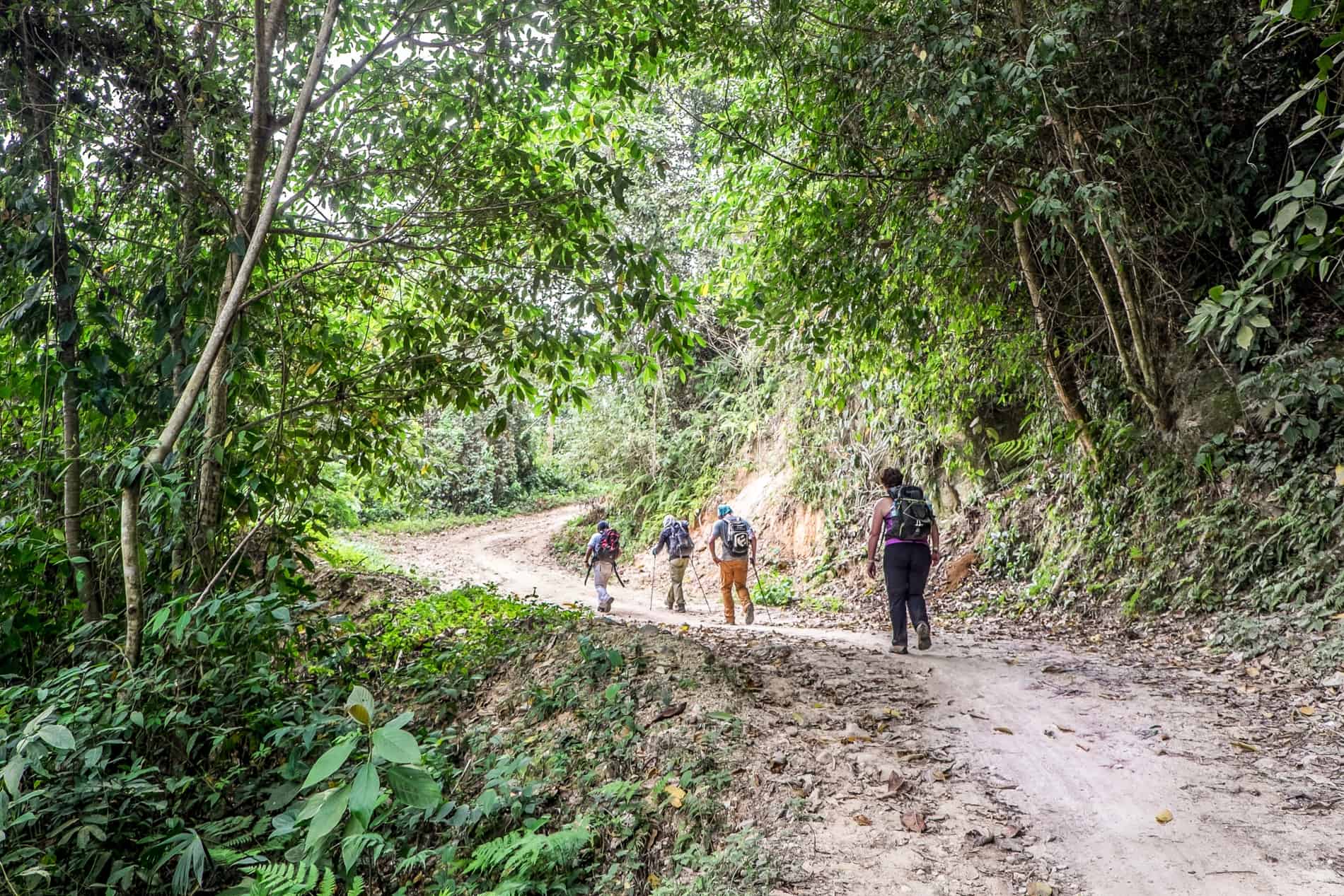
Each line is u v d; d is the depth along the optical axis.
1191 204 7.97
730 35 7.34
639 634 7.09
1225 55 7.23
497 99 6.92
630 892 3.70
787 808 3.94
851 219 7.80
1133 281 8.42
